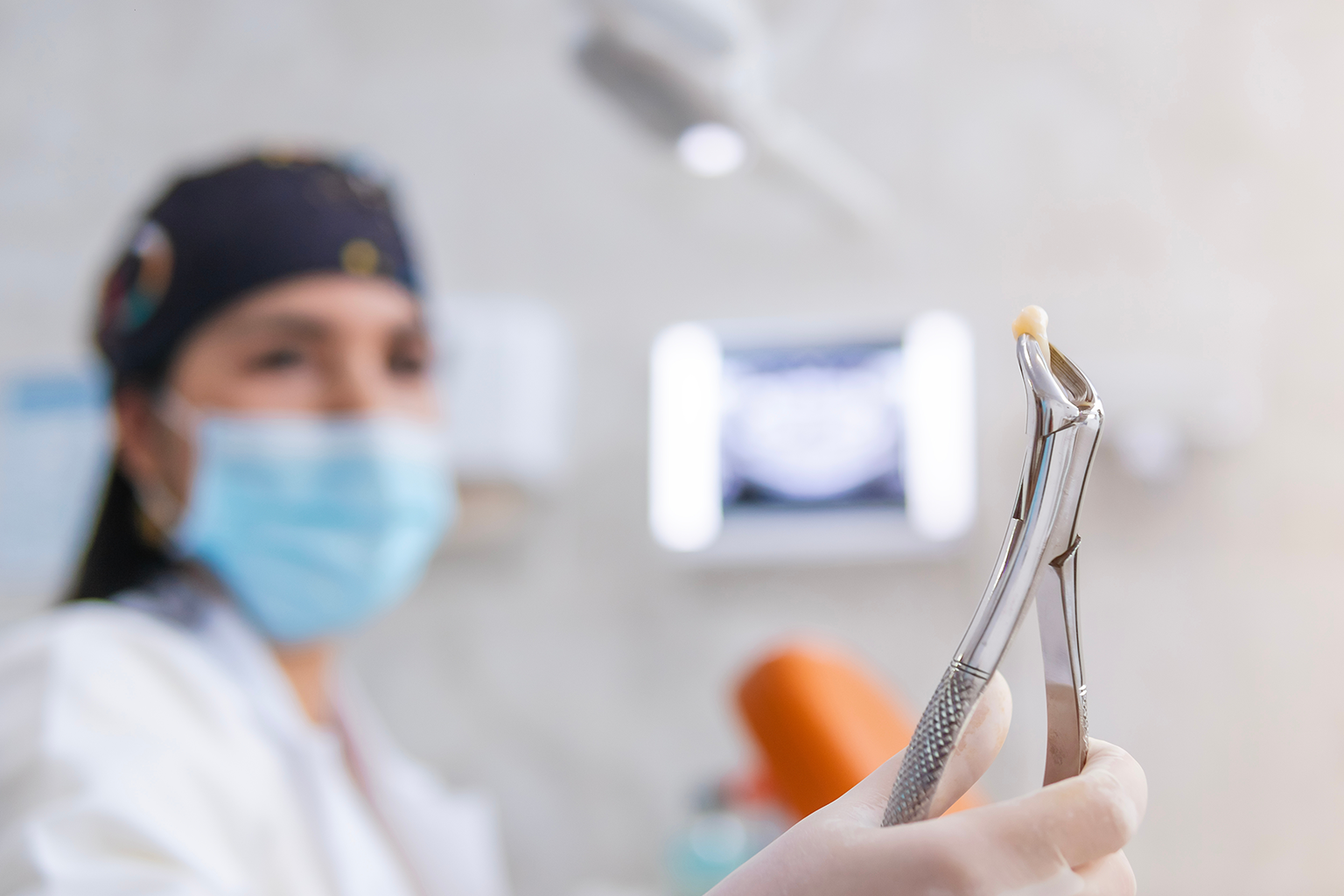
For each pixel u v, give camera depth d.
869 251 1.19
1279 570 1.05
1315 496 1.06
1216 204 1.14
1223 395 1.07
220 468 0.74
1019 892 0.16
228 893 0.46
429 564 1.18
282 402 0.76
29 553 1.22
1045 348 0.17
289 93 1.33
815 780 0.35
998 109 1.20
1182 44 1.17
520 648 1.16
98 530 0.76
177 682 0.57
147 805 0.46
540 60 1.30
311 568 0.76
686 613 1.15
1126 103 1.17
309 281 0.75
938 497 1.09
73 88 1.36
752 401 1.15
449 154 1.29
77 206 1.33
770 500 1.12
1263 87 1.15
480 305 1.20
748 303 1.20
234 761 0.55
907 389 1.12
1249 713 1.03
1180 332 1.12
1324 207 1.12
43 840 0.42
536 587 1.17
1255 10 1.17
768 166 1.02
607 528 1.18
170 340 0.74
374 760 0.85
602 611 1.16
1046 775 0.19
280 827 0.57
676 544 1.13
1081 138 1.17
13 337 1.30
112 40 1.36
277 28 1.35
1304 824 1.00
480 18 1.32
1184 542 1.07
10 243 1.33
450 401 1.16
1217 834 1.01
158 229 0.75
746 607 1.14
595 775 1.13
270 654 0.79
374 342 0.80
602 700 1.14
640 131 0.97
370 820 0.79
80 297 1.31
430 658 1.17
